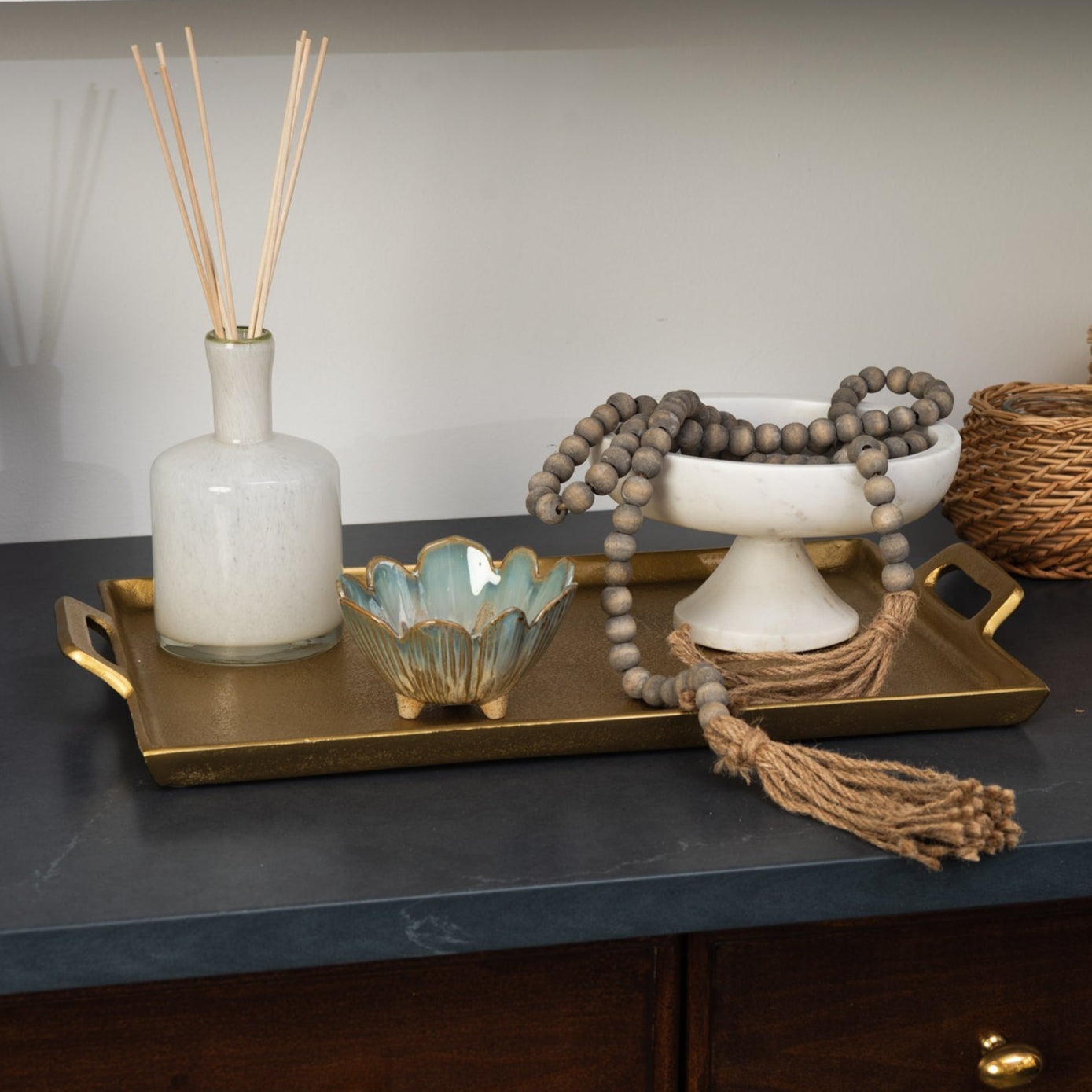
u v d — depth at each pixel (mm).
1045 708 882
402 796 769
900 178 1263
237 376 900
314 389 1237
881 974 759
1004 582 972
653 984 736
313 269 1203
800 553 967
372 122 1171
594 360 1271
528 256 1230
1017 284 1314
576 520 1303
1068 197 1297
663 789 779
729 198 1243
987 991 774
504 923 678
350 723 826
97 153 1143
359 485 1276
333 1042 718
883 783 726
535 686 886
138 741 785
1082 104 1271
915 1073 780
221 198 1171
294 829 731
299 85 876
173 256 1179
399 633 872
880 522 834
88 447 1221
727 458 964
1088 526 1083
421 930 672
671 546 1241
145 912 652
